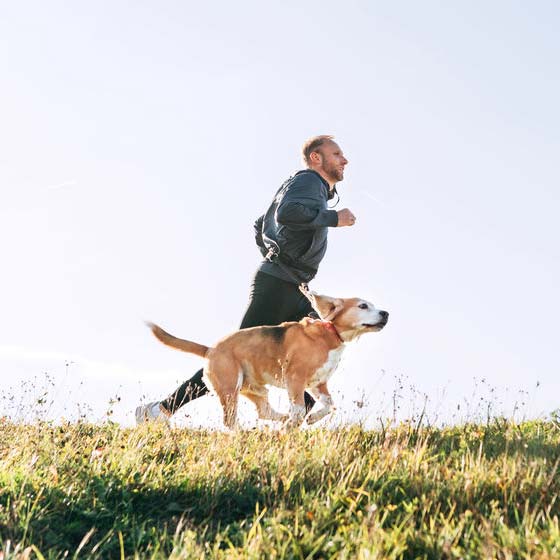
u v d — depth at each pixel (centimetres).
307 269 749
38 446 567
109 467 527
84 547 434
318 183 739
